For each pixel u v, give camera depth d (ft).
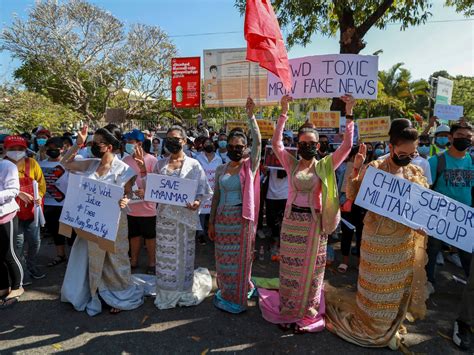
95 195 11.60
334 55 15.11
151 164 15.75
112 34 86.17
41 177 14.69
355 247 17.57
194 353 9.86
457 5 35.09
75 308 11.96
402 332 10.75
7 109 37.93
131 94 106.73
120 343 10.22
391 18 33.19
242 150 11.67
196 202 12.25
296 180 10.74
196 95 24.61
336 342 10.39
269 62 10.34
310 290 10.84
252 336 10.69
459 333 10.25
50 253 17.63
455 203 10.03
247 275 11.94
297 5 30.37
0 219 11.98
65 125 51.47
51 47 81.76
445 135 18.67
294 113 95.76
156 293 12.74
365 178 10.28
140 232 15.40
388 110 105.70
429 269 13.73
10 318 11.50
